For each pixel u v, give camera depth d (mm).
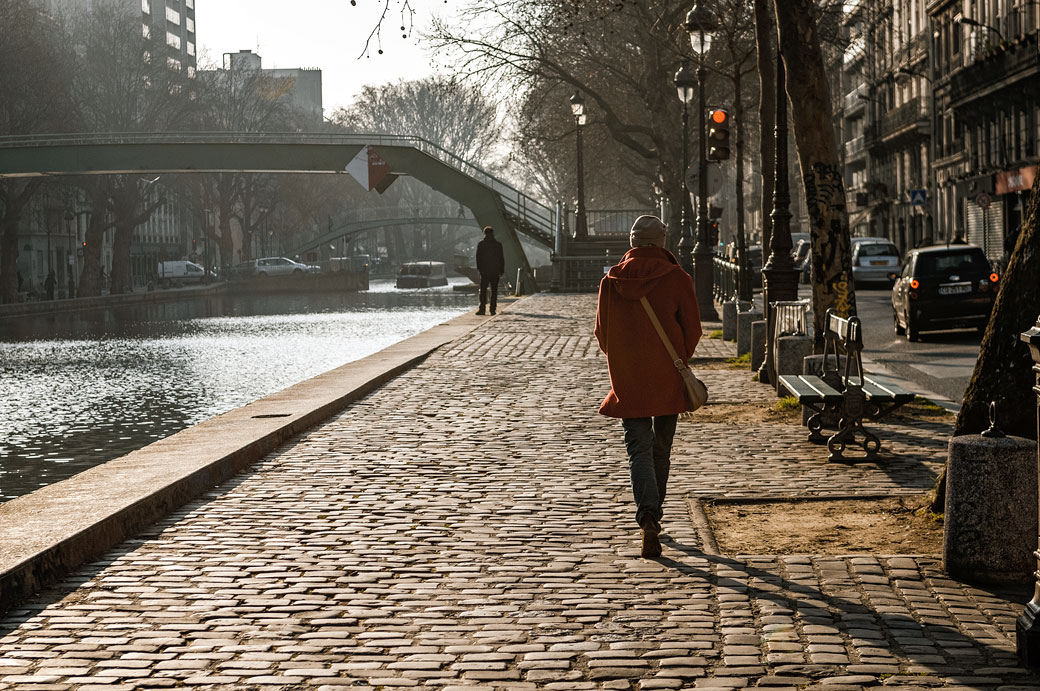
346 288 90062
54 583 6312
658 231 7293
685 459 9969
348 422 12398
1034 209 6777
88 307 64312
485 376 16938
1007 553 5977
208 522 7742
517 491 8664
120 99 68750
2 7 58469
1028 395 6730
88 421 17047
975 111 54188
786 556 6648
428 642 5305
